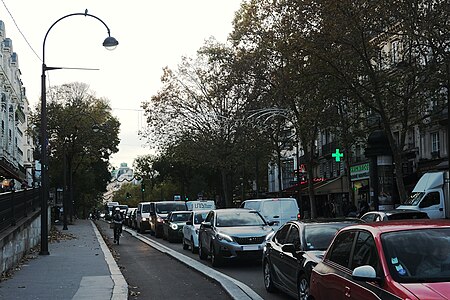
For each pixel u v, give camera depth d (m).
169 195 98.88
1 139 57.06
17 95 73.94
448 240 6.46
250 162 55.94
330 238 11.02
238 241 17.16
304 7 27.05
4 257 14.55
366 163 46.06
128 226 55.56
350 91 30.83
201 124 52.28
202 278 15.50
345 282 6.75
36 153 42.22
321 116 37.59
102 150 62.28
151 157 94.75
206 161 53.44
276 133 47.19
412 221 7.13
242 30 39.62
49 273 15.19
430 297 5.44
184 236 25.53
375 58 31.11
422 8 25.83
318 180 57.25
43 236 20.61
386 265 6.14
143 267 18.66
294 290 10.63
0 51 59.97
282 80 36.16
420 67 28.06
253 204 25.17
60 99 57.41
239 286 13.25
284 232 12.41
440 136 38.53
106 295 11.55
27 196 22.75
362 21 26.22
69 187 58.91
